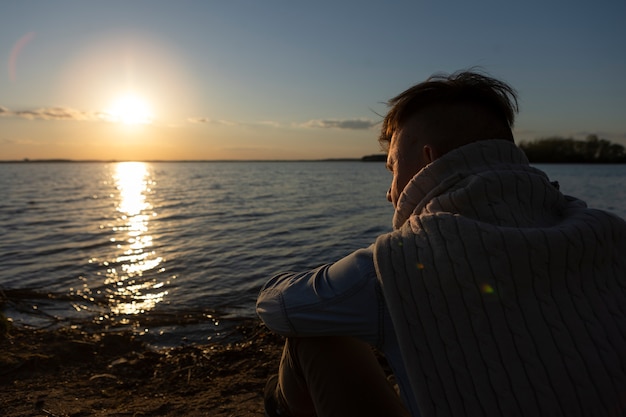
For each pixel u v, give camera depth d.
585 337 0.87
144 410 3.20
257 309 1.14
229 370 4.12
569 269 0.90
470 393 0.84
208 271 10.37
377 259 0.95
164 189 50.25
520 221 0.94
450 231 0.90
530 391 0.83
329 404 1.01
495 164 1.01
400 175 1.13
